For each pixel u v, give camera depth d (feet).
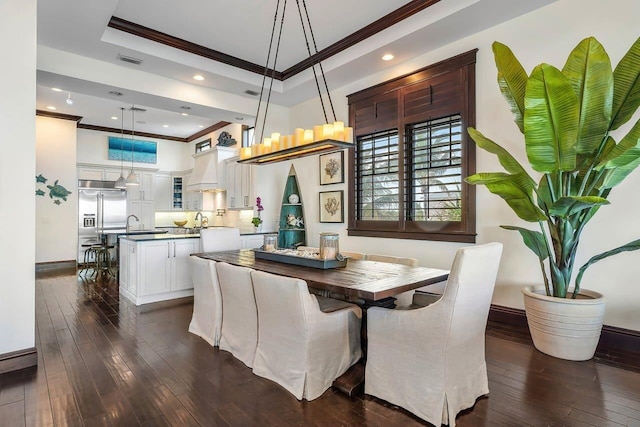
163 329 11.46
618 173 8.55
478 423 6.28
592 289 9.79
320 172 17.99
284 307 7.47
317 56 15.03
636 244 8.12
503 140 11.37
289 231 18.61
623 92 8.07
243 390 7.50
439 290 12.91
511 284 11.30
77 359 9.03
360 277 8.05
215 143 27.66
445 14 11.00
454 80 12.54
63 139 24.04
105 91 14.92
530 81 7.76
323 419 6.45
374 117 15.31
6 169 8.45
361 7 11.58
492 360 8.88
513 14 10.88
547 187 9.12
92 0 10.14
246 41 13.89
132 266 15.19
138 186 29.19
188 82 16.31
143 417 6.50
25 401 7.02
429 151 13.39
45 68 12.82
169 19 12.28
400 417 6.52
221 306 10.09
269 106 19.61
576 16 9.93
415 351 6.55
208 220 29.48
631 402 6.93
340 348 7.89
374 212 15.44
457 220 12.50
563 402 6.95
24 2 8.71
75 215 24.48
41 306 14.24
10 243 8.49
